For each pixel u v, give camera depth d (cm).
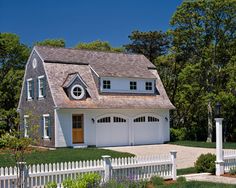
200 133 4750
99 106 3622
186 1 4362
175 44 4566
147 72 4162
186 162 2545
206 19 4309
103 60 4081
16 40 5766
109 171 1622
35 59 3884
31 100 3928
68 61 3828
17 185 1388
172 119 5066
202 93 4397
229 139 4562
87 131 3619
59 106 3425
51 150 3172
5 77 5203
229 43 4353
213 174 1964
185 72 4328
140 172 1720
